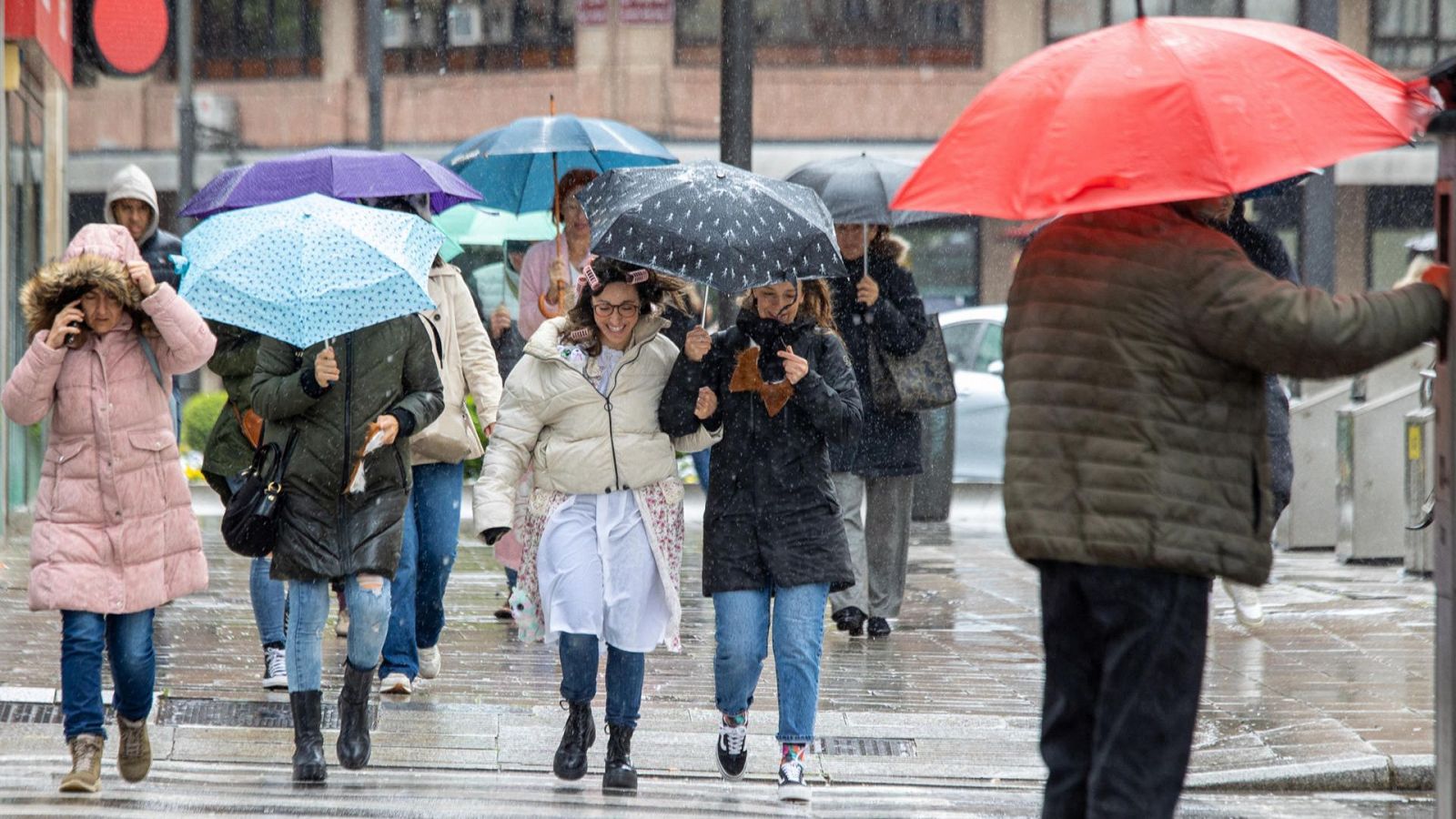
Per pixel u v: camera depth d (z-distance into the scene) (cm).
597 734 2639
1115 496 1581
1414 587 4131
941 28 11125
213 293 2277
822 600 2331
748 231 2208
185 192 9888
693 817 2178
